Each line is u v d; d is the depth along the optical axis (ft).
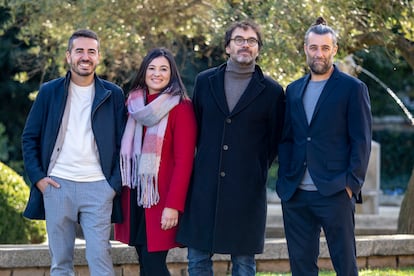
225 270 23.13
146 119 18.35
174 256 22.67
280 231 33.19
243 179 18.48
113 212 18.63
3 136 58.75
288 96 18.48
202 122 18.79
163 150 18.53
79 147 18.17
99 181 18.24
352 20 27.94
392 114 70.03
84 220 18.28
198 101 18.89
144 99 18.69
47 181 18.13
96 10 30.07
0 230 26.14
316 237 18.39
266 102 18.58
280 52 26.66
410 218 28.27
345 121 17.95
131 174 18.47
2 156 56.39
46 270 22.11
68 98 18.33
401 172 68.69
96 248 18.04
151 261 18.62
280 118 18.83
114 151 18.43
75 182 18.16
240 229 18.51
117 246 22.36
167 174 18.65
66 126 18.24
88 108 18.39
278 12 26.58
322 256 23.67
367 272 23.13
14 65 55.42
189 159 18.43
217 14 29.22
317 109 17.95
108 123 18.35
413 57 29.04
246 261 18.84
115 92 18.75
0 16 52.54
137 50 32.12
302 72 28.12
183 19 31.99
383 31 27.61
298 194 18.15
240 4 28.94
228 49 18.69
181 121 18.51
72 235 18.56
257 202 18.66
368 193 40.60
